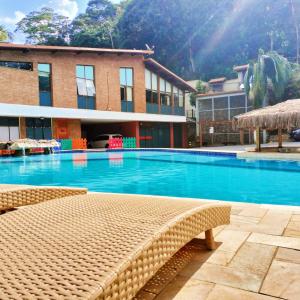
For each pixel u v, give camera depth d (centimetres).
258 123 1134
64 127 1994
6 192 295
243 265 203
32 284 110
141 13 4691
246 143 2598
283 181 750
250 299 163
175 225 174
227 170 939
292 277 185
